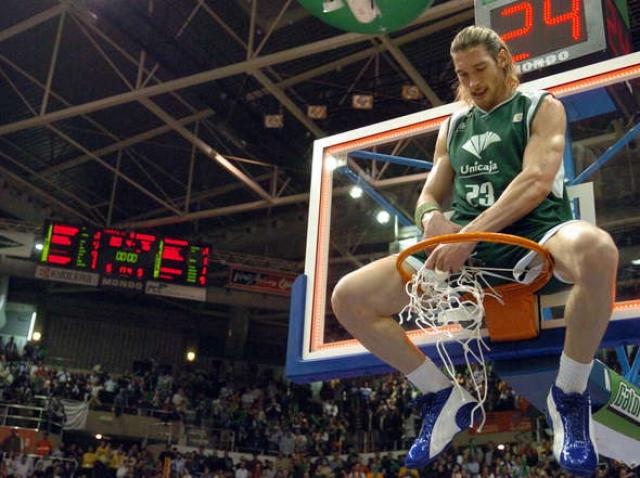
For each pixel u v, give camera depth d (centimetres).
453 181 254
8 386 1895
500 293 230
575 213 310
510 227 220
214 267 2342
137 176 2142
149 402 2002
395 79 1706
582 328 200
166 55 1494
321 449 1859
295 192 2169
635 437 304
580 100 331
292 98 1794
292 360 327
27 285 2427
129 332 2552
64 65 1714
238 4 1526
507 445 1647
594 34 454
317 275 350
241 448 1875
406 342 235
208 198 2283
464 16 1463
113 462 1666
